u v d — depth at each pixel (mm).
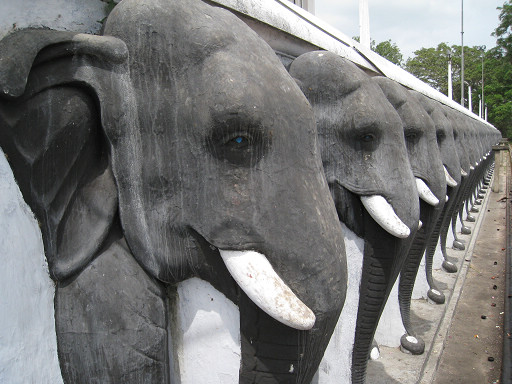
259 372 1828
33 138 1367
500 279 7168
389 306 4352
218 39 1585
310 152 1702
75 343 1552
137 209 1605
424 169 3852
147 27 1538
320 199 1692
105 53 1436
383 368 3953
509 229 10625
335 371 3164
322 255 1655
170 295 1845
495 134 22953
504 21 41406
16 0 1345
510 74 43062
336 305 1714
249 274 1589
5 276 1319
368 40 4582
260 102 1568
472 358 4672
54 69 1375
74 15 1518
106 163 1570
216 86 1539
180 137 1594
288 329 1767
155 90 1569
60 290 1532
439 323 4984
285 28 2684
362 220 2996
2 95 1269
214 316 1836
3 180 1325
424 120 3826
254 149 1591
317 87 2859
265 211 1604
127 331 1590
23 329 1394
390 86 3732
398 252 3014
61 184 1462
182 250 1673
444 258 6891
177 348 1890
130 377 1610
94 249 1537
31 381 1430
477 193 14258
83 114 1445
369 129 2785
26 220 1402
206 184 1605
